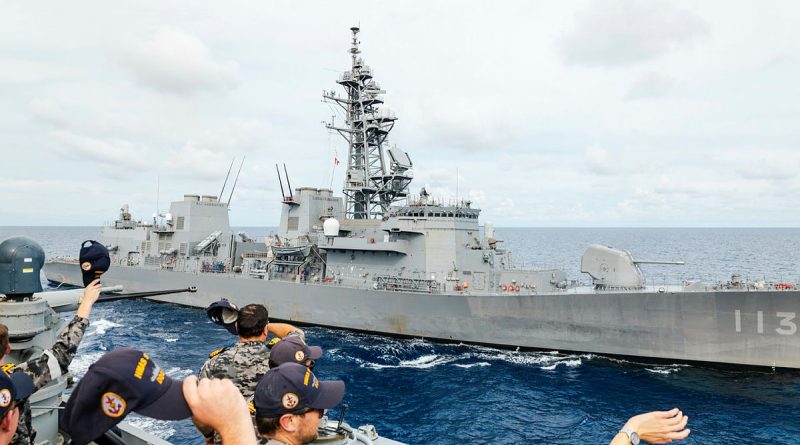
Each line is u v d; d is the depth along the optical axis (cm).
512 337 2922
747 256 11688
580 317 2762
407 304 3130
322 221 4072
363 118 4116
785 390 2255
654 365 2627
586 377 2473
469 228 3388
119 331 3400
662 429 244
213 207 4600
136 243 4959
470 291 3111
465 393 2280
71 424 212
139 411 211
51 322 629
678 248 15512
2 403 240
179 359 2750
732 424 1944
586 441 1822
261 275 3909
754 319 2436
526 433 1883
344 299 3362
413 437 1848
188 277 4231
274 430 280
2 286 563
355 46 4144
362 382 2422
